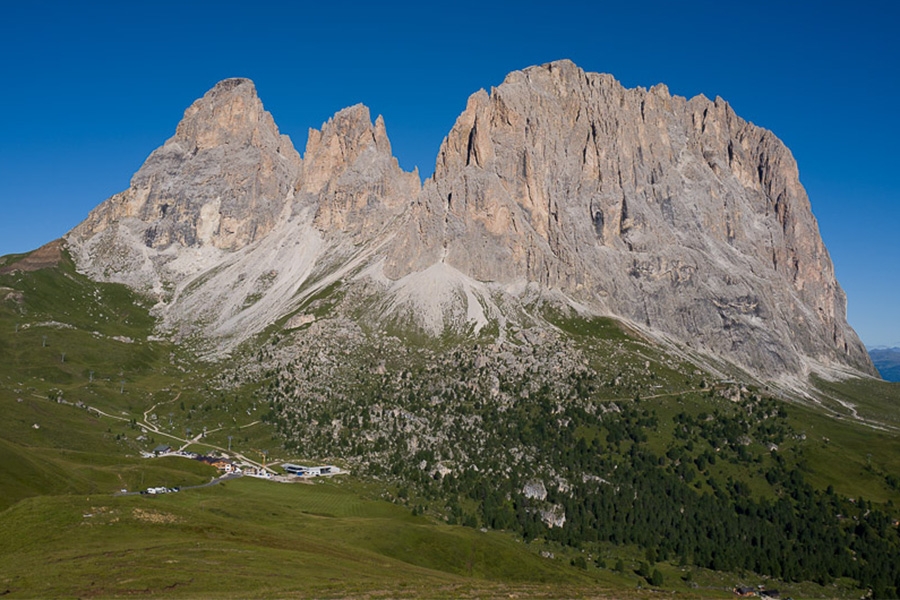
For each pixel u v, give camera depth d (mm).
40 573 123875
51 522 157625
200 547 148875
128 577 123750
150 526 162375
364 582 136250
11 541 148375
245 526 178625
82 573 124938
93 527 157000
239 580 127188
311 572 141750
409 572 163500
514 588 154625
